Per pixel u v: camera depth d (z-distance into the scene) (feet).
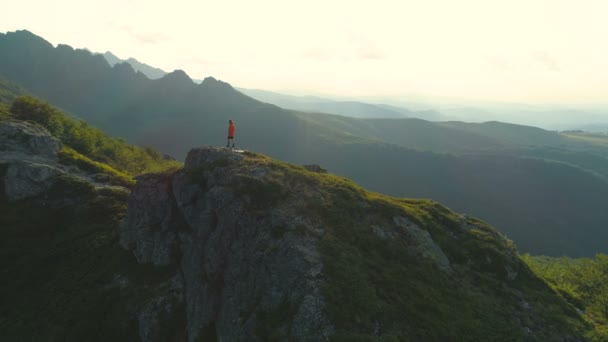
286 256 85.92
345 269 82.17
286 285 80.48
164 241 127.65
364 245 94.32
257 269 88.74
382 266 88.99
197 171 129.29
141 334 104.17
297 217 97.60
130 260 133.80
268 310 78.28
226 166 125.29
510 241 121.80
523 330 82.23
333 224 98.63
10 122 275.39
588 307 103.65
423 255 98.43
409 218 111.55
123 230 146.30
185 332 100.99
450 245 107.04
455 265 101.09
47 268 145.89
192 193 124.67
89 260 143.13
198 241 112.16
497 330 79.51
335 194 113.50
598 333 87.66
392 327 72.43
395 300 79.36
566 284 123.75
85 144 387.34
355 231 98.48
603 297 110.83
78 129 421.18
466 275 97.86
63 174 214.69
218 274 100.89
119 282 124.67
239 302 86.38
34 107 374.84
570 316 92.68
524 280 103.60
